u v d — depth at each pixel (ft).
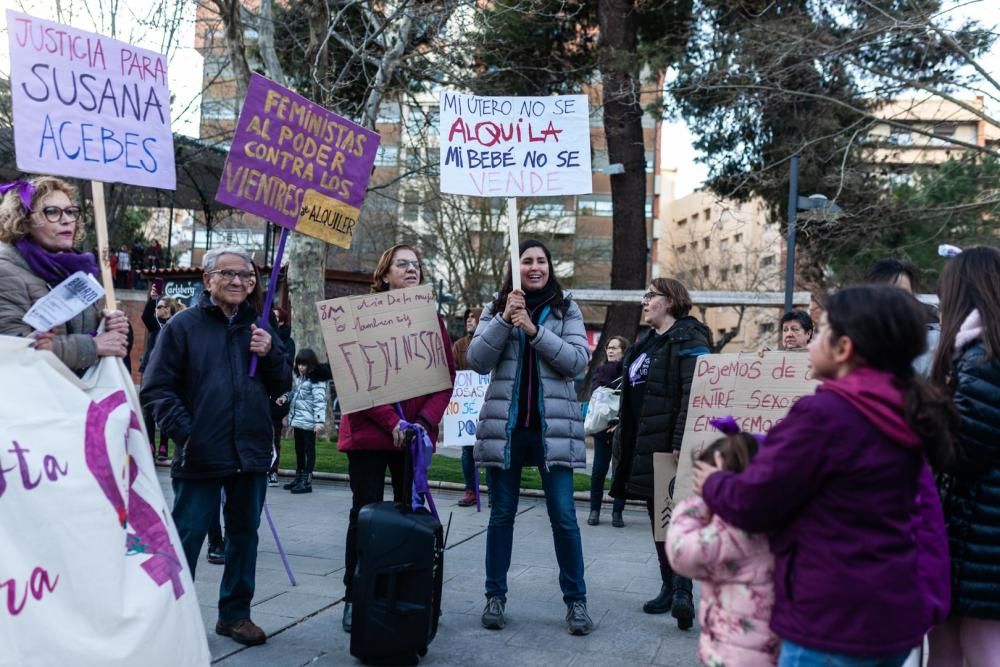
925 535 8.23
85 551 9.60
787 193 60.64
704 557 7.72
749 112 53.67
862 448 7.13
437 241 114.42
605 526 26.81
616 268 63.67
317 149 16.16
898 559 7.15
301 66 56.90
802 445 7.22
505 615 16.47
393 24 51.52
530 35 57.52
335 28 53.11
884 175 57.16
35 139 12.05
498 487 15.98
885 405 7.22
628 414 17.71
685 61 54.85
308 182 16.05
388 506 13.96
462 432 29.55
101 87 12.82
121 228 86.89
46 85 12.24
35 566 9.21
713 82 51.19
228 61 55.93
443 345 15.94
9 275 11.19
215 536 20.44
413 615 13.33
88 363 10.89
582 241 140.46
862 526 7.17
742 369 14.05
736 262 140.26
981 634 9.50
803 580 7.27
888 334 7.30
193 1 51.21
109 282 11.74
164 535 10.66
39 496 9.45
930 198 53.57
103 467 10.09
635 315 61.98
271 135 15.58
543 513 28.58
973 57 44.65
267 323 15.21
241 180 15.25
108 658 9.41
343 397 15.12
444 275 117.19
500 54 54.80
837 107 52.90
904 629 7.11
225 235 106.93
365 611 13.35
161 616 10.03
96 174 12.53
